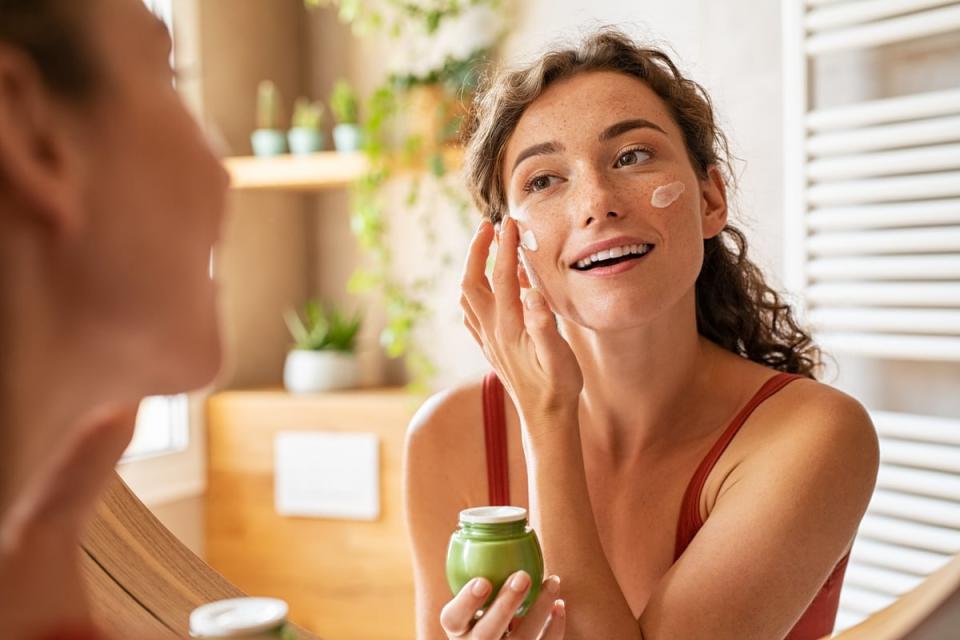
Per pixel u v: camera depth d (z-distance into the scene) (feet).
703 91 3.68
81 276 1.08
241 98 8.20
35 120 1.03
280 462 7.63
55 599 1.33
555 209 3.21
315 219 8.84
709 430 3.46
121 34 1.14
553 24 7.44
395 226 8.34
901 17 5.24
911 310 5.30
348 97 7.75
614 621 2.78
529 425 3.01
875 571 5.35
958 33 5.12
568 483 2.92
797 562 2.97
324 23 8.68
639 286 3.10
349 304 8.68
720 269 3.90
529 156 3.29
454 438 3.81
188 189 1.18
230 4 8.08
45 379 1.08
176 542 2.67
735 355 3.71
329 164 7.52
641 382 3.41
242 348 8.25
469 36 7.84
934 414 5.38
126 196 1.11
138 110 1.13
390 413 7.26
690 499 3.31
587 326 3.22
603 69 3.38
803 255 5.65
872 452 3.22
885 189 5.28
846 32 5.40
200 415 7.88
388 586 7.30
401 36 8.18
